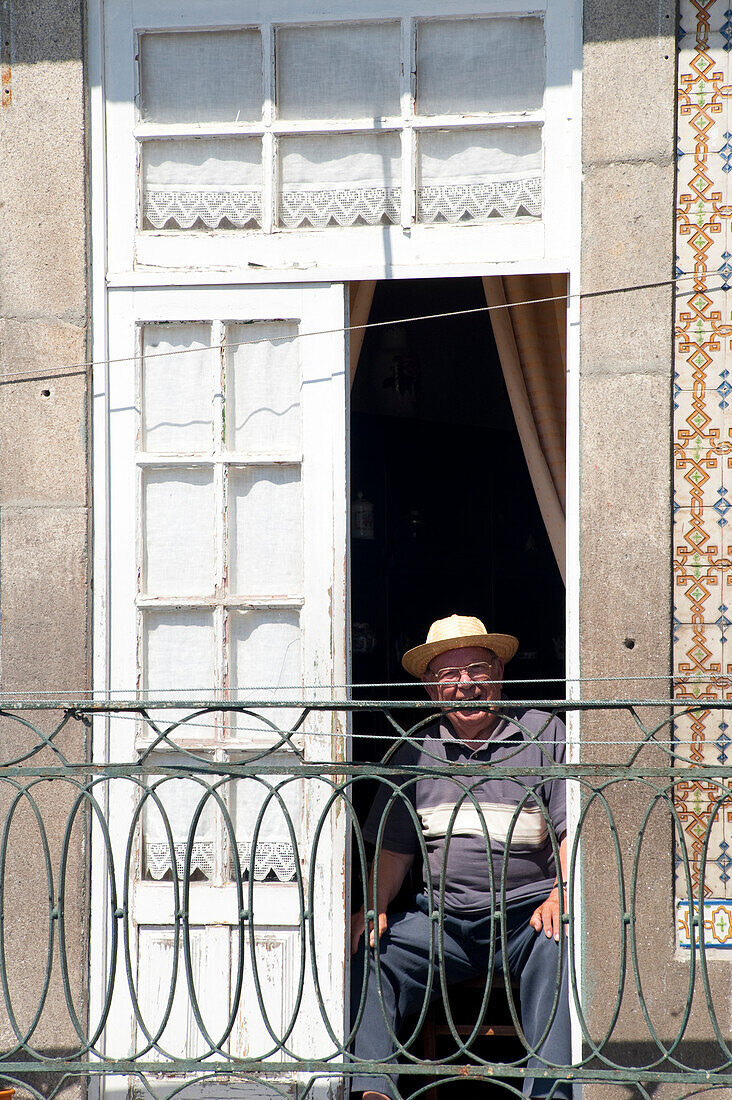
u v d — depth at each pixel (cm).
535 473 985
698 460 857
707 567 853
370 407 1388
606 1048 831
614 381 861
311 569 890
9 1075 864
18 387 909
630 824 844
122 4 922
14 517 903
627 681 849
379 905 909
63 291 907
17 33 916
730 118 861
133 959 877
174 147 920
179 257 912
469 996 1062
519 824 887
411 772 734
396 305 1407
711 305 858
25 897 880
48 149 911
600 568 857
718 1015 824
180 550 907
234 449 909
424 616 1363
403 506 1376
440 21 904
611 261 866
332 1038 726
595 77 869
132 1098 862
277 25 915
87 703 752
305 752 883
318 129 909
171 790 890
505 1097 1029
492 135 898
